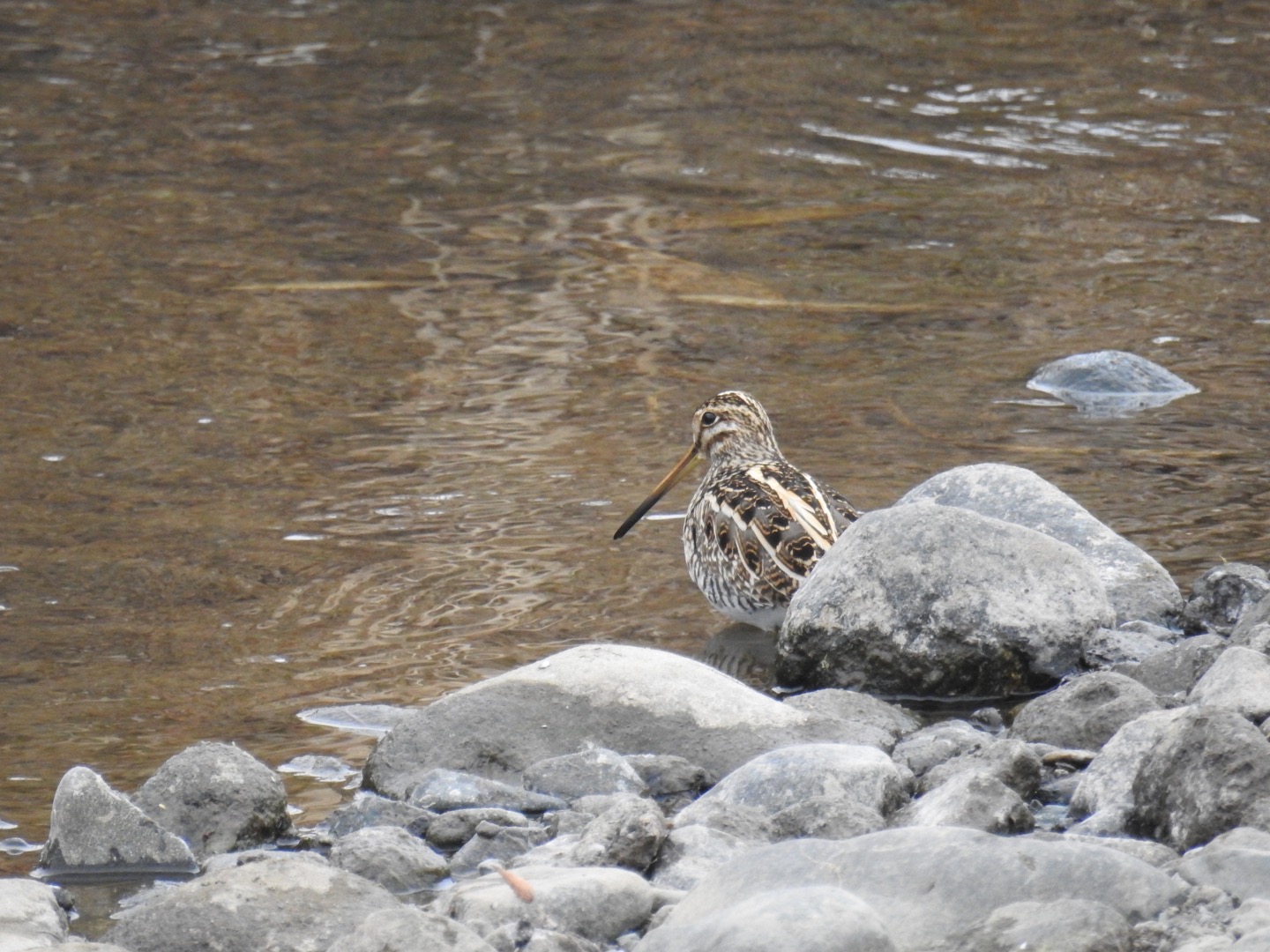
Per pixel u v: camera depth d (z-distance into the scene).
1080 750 9.45
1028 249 21.61
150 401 16.36
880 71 29.89
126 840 8.67
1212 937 6.42
